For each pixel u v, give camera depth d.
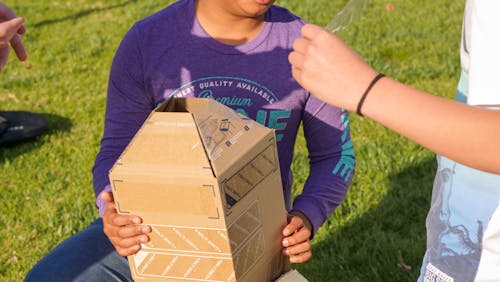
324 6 8.64
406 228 4.33
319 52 1.44
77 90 6.56
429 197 4.62
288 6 8.64
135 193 1.81
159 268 1.91
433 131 1.38
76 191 4.93
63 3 9.06
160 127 1.79
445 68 6.64
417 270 3.91
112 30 8.09
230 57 2.34
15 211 4.71
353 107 1.42
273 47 2.35
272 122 2.39
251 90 2.36
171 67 2.36
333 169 2.46
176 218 1.80
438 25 7.79
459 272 1.93
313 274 3.94
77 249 2.34
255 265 1.95
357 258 4.03
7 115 5.64
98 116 6.04
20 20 1.94
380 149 5.14
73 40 7.81
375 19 7.94
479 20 1.69
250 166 1.83
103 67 7.06
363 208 4.51
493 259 1.86
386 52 7.11
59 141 5.66
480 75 1.69
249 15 2.21
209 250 1.82
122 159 1.82
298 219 2.14
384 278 3.90
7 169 5.23
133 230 1.85
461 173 1.88
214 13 2.30
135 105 2.42
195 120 1.77
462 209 1.89
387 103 1.40
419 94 1.40
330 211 2.45
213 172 1.72
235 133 1.83
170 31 2.36
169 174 1.75
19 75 6.88
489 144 1.36
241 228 1.83
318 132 2.47
